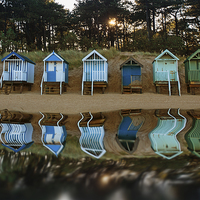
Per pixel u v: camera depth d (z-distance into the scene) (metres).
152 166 1.70
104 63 16.97
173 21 47.38
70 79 19.83
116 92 18.00
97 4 41.41
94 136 3.72
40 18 42.75
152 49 26.20
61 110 8.86
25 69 17.25
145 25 48.00
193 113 7.83
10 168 1.63
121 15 43.31
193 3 39.62
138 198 1.09
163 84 16.69
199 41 40.91
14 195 1.11
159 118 6.56
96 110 8.84
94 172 1.52
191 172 1.52
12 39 29.30
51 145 2.81
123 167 1.68
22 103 11.09
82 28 48.47
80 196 1.09
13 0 44.25
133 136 3.69
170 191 1.17
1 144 2.86
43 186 1.24
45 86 16.67
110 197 1.08
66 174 1.50
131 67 17.25
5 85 16.52
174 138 3.47
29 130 4.50
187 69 17.09
